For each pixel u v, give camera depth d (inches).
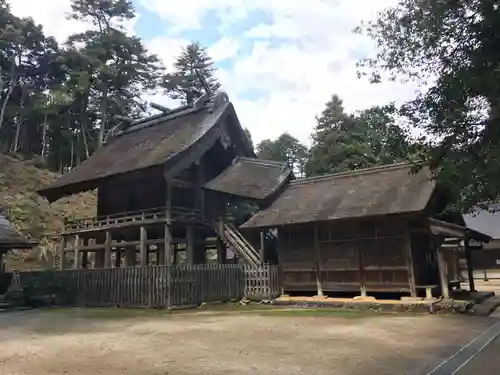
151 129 1101.1
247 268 758.5
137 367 279.6
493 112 211.8
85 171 1019.9
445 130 235.3
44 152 2018.9
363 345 343.6
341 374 252.8
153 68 2028.8
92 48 1836.9
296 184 852.0
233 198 907.4
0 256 880.9
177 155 838.5
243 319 526.0
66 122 2006.6
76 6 1875.0
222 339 382.0
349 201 684.1
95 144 2052.2
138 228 899.4
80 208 1572.3
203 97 1058.1
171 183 893.2
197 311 631.2
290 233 748.6
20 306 749.9
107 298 724.7
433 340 362.6
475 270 1496.1
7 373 270.2
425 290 648.4
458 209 253.6
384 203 623.2
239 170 957.8
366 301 618.5
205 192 969.5
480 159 216.7
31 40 1915.6
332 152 1524.4
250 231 790.5
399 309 581.6
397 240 637.3
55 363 297.7
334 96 1743.4
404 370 261.4
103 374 263.3
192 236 889.5
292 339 376.2
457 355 302.4
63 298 780.6
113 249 1124.5
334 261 692.1
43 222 1384.1
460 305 547.2
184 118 1050.1
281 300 694.5
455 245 725.9
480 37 217.6
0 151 1792.6
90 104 2050.9
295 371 260.8
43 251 1248.2
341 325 459.5
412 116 247.9
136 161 897.5
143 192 970.7
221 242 907.4
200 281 693.9
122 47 1926.7
